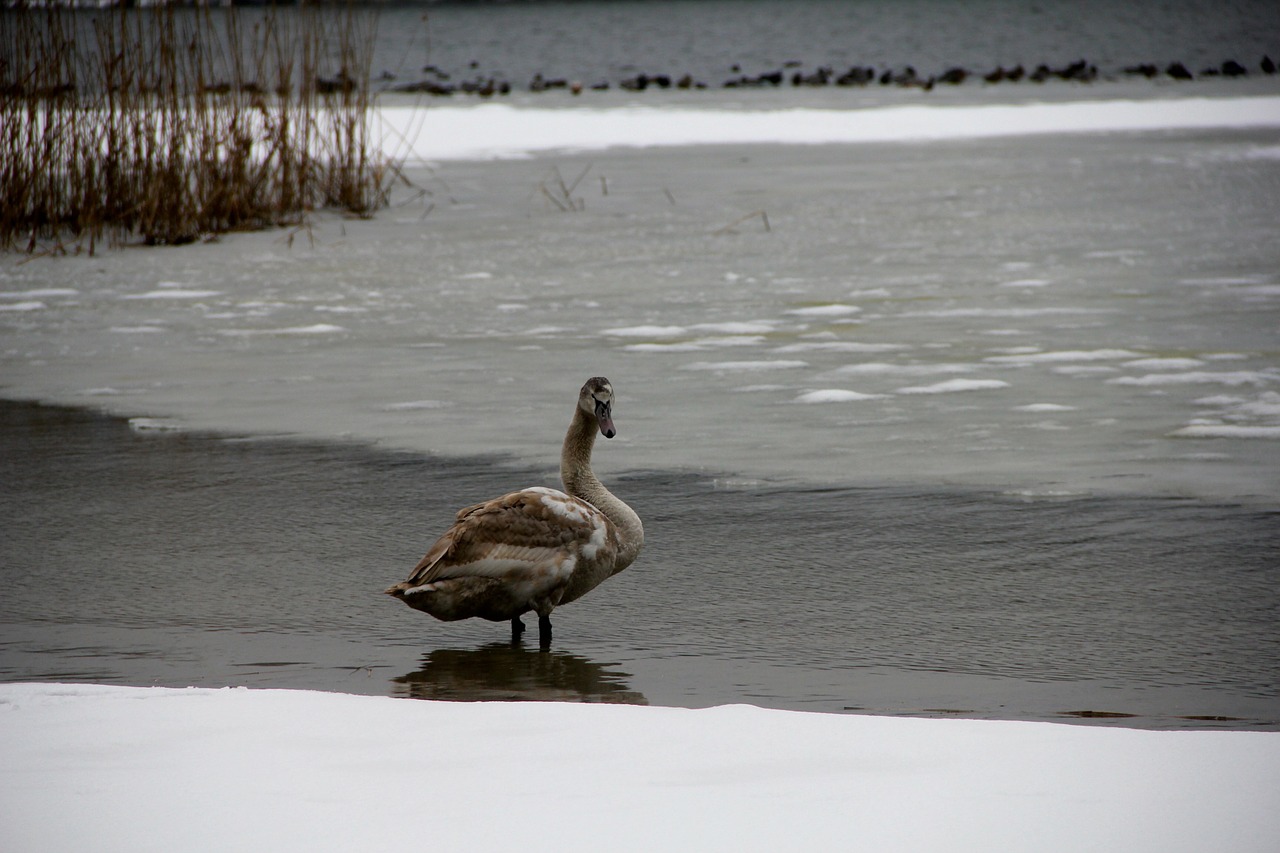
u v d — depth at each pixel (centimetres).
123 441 1420
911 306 2028
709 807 551
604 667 838
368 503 1207
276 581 1011
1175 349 1730
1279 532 1089
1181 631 888
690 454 1354
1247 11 12762
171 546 1094
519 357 1775
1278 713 750
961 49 10138
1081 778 580
